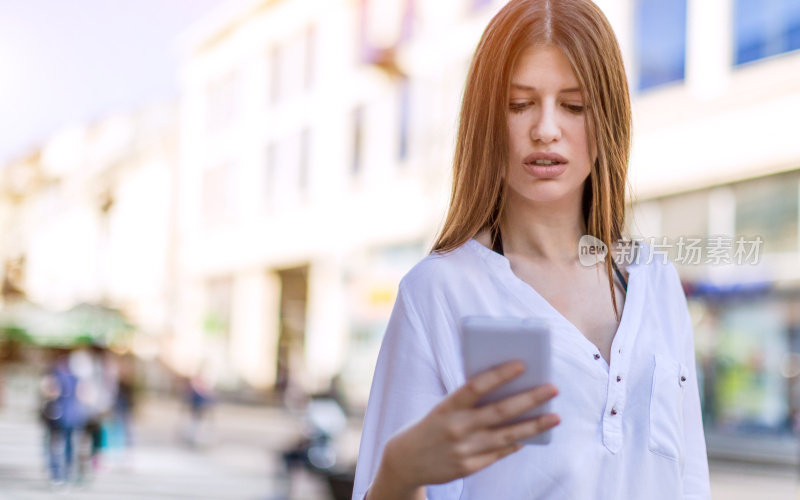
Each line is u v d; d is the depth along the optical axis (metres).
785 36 11.09
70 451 9.18
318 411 8.83
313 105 23.03
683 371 1.11
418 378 1.03
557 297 1.11
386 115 19.84
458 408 0.75
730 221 12.00
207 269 28.44
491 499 1.02
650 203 12.95
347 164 21.41
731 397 12.72
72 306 18.45
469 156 1.10
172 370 29.11
